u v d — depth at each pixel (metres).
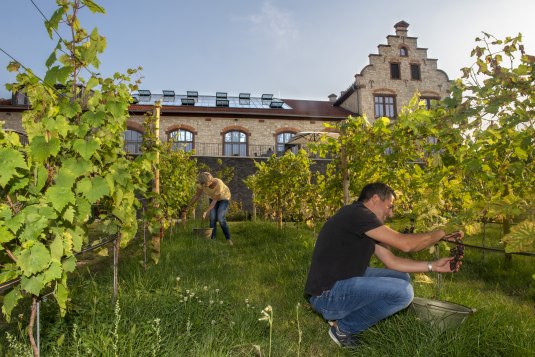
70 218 2.19
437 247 3.89
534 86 2.48
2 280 1.87
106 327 2.55
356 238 2.85
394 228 3.75
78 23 2.76
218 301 3.33
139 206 3.80
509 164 2.87
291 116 25.75
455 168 3.35
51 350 2.42
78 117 2.75
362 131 4.73
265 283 4.57
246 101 30.17
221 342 2.66
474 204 2.61
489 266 5.44
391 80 27.27
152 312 2.96
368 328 2.85
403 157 4.20
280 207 10.07
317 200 8.09
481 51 2.74
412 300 2.86
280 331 3.10
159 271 4.39
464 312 2.69
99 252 3.46
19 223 1.78
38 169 2.15
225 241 8.41
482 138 2.82
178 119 24.89
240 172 20.53
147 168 4.41
